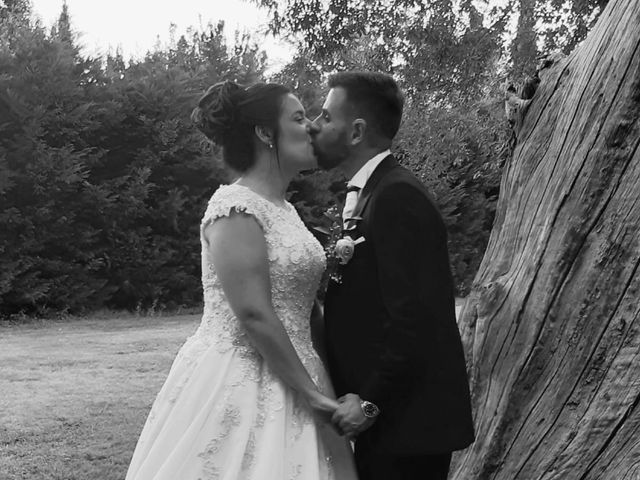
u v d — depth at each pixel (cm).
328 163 229
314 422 224
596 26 266
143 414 604
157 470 212
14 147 1191
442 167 866
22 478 462
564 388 246
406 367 198
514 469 254
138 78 1362
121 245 1327
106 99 1288
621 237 237
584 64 261
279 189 234
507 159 306
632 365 232
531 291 261
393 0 758
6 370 764
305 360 225
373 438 216
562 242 251
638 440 228
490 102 835
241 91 227
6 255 1211
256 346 217
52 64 1204
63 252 1281
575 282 247
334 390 232
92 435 548
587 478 233
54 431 554
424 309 199
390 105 221
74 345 941
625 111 238
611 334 237
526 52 731
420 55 780
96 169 1316
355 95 219
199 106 232
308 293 229
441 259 206
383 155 220
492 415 267
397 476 217
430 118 821
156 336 1030
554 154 266
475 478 268
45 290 1231
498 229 299
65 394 666
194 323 1207
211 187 1411
